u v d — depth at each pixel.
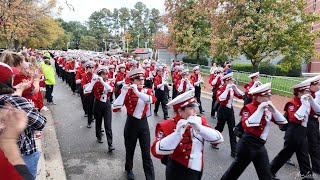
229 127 7.11
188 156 3.62
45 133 8.73
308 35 17.05
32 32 28.89
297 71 26.42
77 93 15.74
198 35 29.58
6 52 4.41
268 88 4.75
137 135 5.55
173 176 3.68
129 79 5.61
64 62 20.48
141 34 90.19
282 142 8.09
